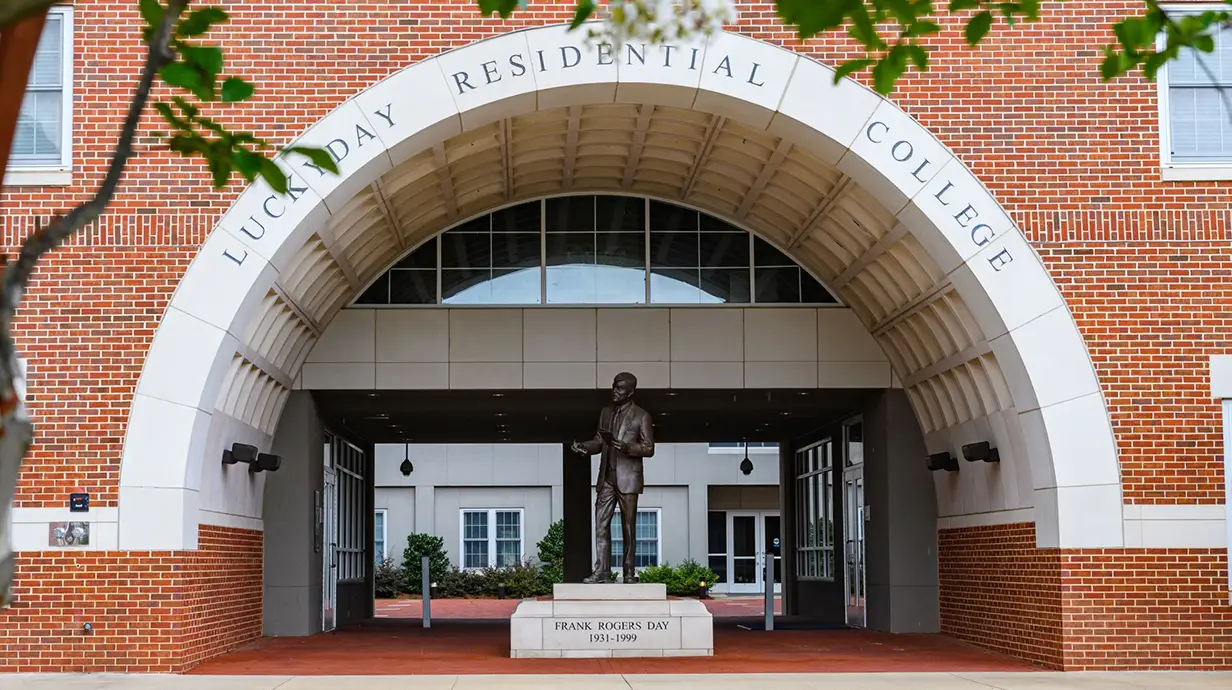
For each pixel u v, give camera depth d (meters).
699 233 20.31
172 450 14.86
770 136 16.72
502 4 5.83
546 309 19.92
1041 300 15.53
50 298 15.04
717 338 20.02
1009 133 15.69
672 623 16.69
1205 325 15.54
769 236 20.17
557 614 16.61
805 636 20.03
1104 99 15.77
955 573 19.06
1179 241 15.66
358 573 26.06
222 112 15.22
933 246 15.98
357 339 19.69
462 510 41.12
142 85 3.92
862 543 22.16
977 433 17.69
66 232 3.66
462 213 19.77
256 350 16.56
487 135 16.81
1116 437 15.34
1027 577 16.05
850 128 15.55
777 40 15.48
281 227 15.20
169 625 14.61
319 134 15.20
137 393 14.91
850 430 23.06
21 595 14.57
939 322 17.59
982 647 17.77
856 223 17.64
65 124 15.33
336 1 15.38
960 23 15.74
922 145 15.62
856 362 20.09
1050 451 15.32
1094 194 15.68
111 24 15.52
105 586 14.61
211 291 15.11
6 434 3.20
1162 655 14.94
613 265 20.12
